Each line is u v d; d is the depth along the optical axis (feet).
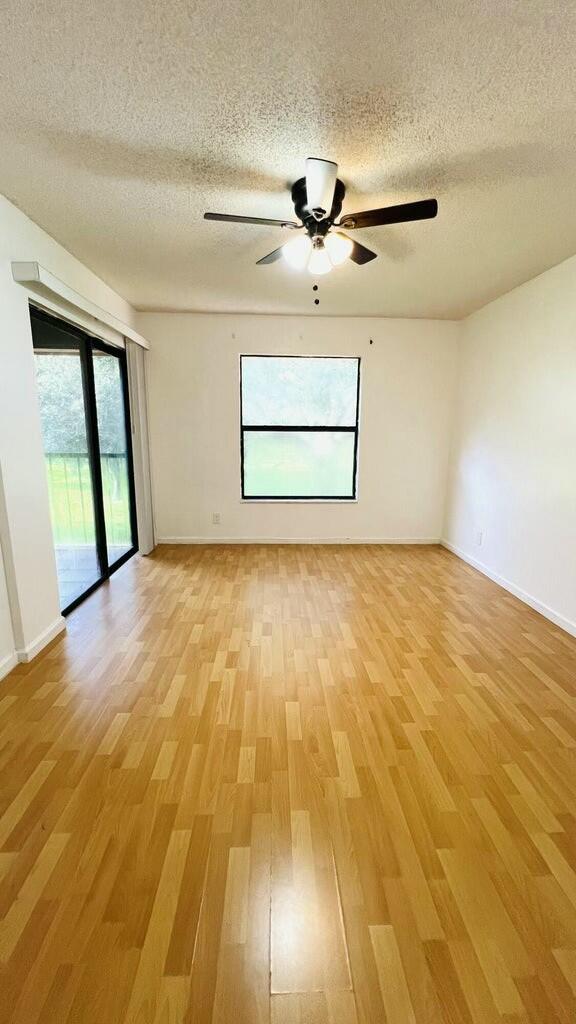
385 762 5.68
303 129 5.50
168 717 6.52
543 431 10.45
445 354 15.39
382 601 11.03
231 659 8.18
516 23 4.05
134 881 4.15
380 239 8.63
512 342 11.79
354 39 4.25
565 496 9.63
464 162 6.17
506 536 12.03
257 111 5.18
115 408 13.51
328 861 4.37
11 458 7.48
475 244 8.87
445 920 3.86
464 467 14.70
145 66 4.55
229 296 12.63
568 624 9.46
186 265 10.15
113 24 4.09
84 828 4.69
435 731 6.28
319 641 8.92
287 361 15.49
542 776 5.48
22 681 7.39
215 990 3.36
